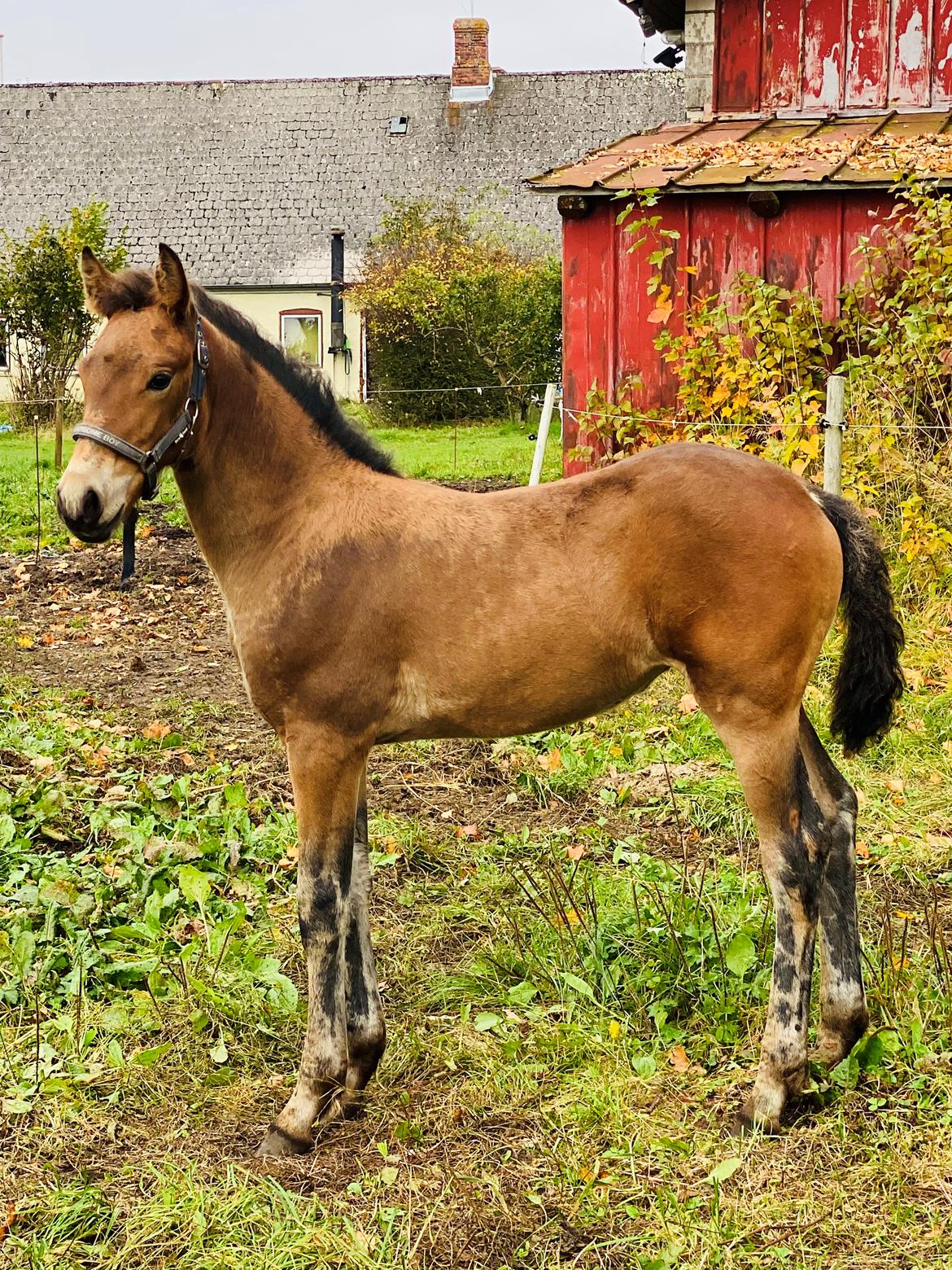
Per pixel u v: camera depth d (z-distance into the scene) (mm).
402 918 4289
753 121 9797
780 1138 3066
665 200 8242
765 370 7520
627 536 3102
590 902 4090
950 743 5395
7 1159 3062
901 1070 3293
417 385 21969
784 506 3072
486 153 27328
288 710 3193
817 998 3662
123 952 4000
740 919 3988
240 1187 2941
